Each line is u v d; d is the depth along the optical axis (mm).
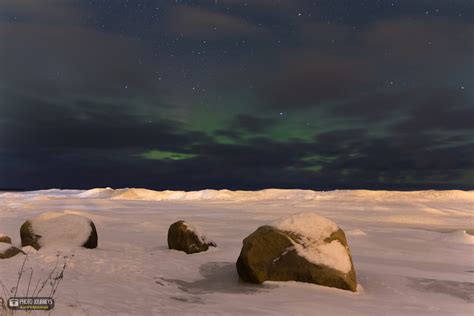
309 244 9430
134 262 11203
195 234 14055
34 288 6645
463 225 30719
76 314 5250
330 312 6699
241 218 33250
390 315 6660
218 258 12703
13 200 64125
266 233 9570
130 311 5844
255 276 9133
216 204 62562
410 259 13812
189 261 11984
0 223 23922
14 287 6281
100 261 10852
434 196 77438
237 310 6531
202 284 9180
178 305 6738
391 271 11352
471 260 14039
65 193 120750
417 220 34625
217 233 20703
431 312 7000
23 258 10234
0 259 9930
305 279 9031
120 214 36969
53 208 45156
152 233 20547
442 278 10547
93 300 6309
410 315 6703
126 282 8555
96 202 62906
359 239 18500
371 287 9312
